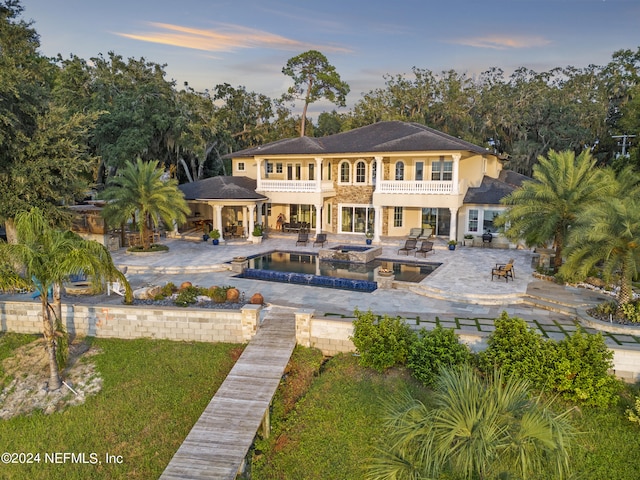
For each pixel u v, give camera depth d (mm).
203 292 17406
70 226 23312
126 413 12203
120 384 13344
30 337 16281
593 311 15547
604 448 9844
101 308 15883
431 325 15227
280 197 33594
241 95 58938
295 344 14602
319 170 32344
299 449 10625
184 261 24859
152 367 14016
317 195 32438
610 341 13406
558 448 6680
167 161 45656
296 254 28031
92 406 12516
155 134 40594
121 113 37188
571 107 52562
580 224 16547
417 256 26734
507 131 57812
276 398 12391
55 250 12570
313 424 11273
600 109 50750
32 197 20969
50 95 24172
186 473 9500
